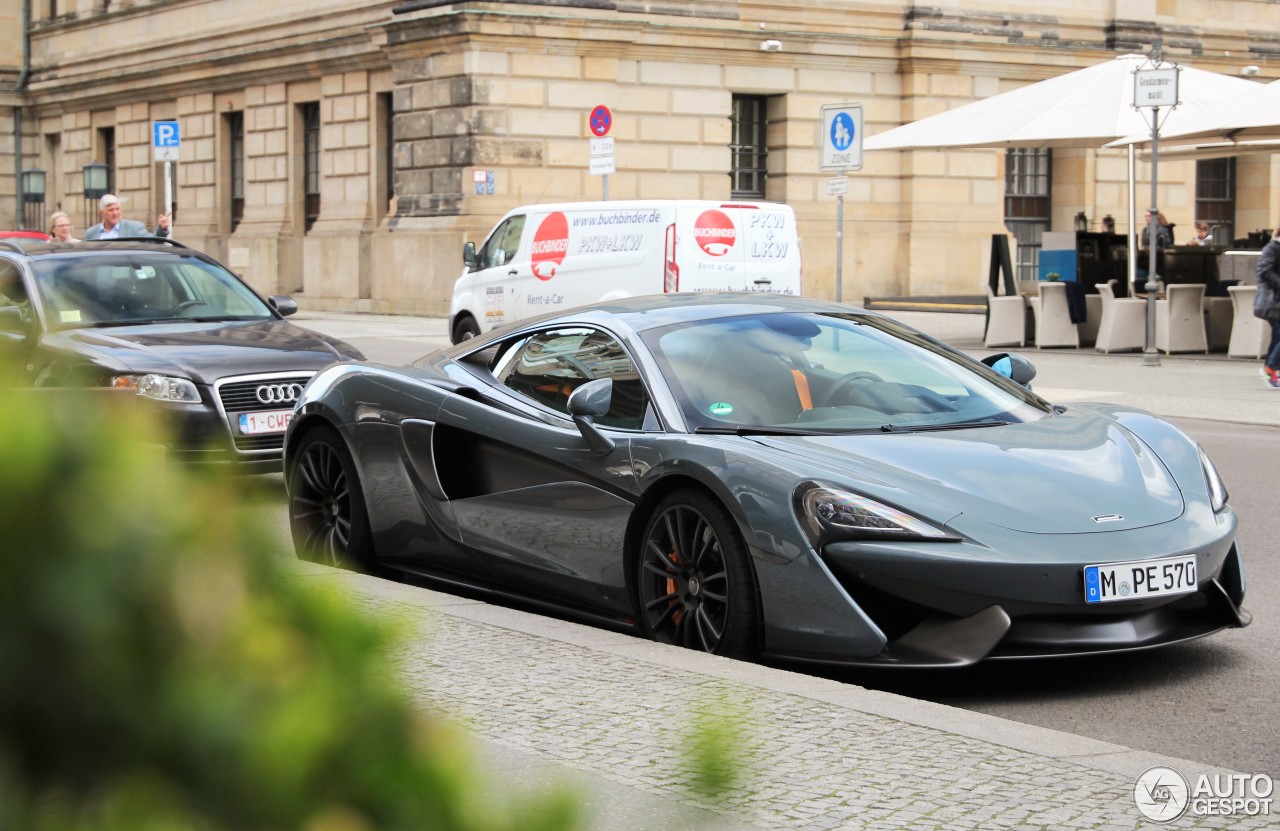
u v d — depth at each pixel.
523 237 20.78
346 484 7.50
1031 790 3.86
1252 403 15.57
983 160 36.47
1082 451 6.00
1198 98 22.64
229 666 0.95
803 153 34.84
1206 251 23.72
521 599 6.63
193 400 9.64
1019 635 5.24
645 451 5.94
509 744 4.18
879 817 3.63
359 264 34.22
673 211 19.08
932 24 35.38
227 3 39.00
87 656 0.90
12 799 0.89
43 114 48.62
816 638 5.30
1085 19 37.53
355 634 1.02
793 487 5.43
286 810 0.95
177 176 41.75
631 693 4.75
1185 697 5.43
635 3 32.31
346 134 35.16
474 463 6.80
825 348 6.68
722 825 1.26
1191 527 5.62
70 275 10.98
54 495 0.90
